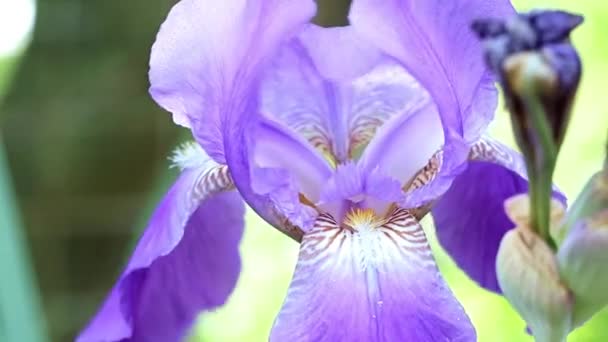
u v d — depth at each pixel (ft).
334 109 1.85
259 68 1.74
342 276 1.71
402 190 1.78
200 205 1.90
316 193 1.81
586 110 3.53
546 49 1.55
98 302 4.03
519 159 1.87
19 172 4.04
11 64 4.18
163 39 1.75
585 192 1.61
